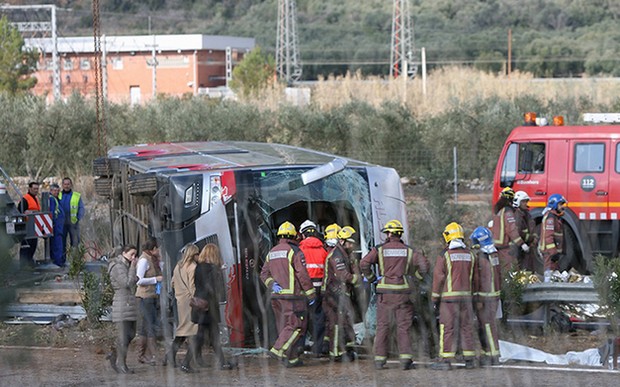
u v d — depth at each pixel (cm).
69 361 1761
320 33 18475
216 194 1856
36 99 5284
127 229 2453
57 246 2961
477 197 4119
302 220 2023
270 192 1895
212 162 2042
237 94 7875
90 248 3027
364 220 1973
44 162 4909
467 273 1678
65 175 4869
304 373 1662
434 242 2984
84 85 10750
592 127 2755
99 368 1714
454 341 1675
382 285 1694
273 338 1852
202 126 5350
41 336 1947
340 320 1792
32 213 2833
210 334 1730
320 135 5388
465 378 1584
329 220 2014
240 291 1825
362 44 17625
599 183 2730
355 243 1964
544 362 1708
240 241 1855
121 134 5347
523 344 1844
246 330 1855
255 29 19350
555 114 5525
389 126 5231
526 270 2227
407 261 1698
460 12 18050
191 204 1852
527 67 14425
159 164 2086
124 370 1697
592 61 13925
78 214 3014
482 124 4984
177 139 5294
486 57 15188
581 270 2728
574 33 16388
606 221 2723
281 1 15212
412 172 4959
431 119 5272
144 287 1784
